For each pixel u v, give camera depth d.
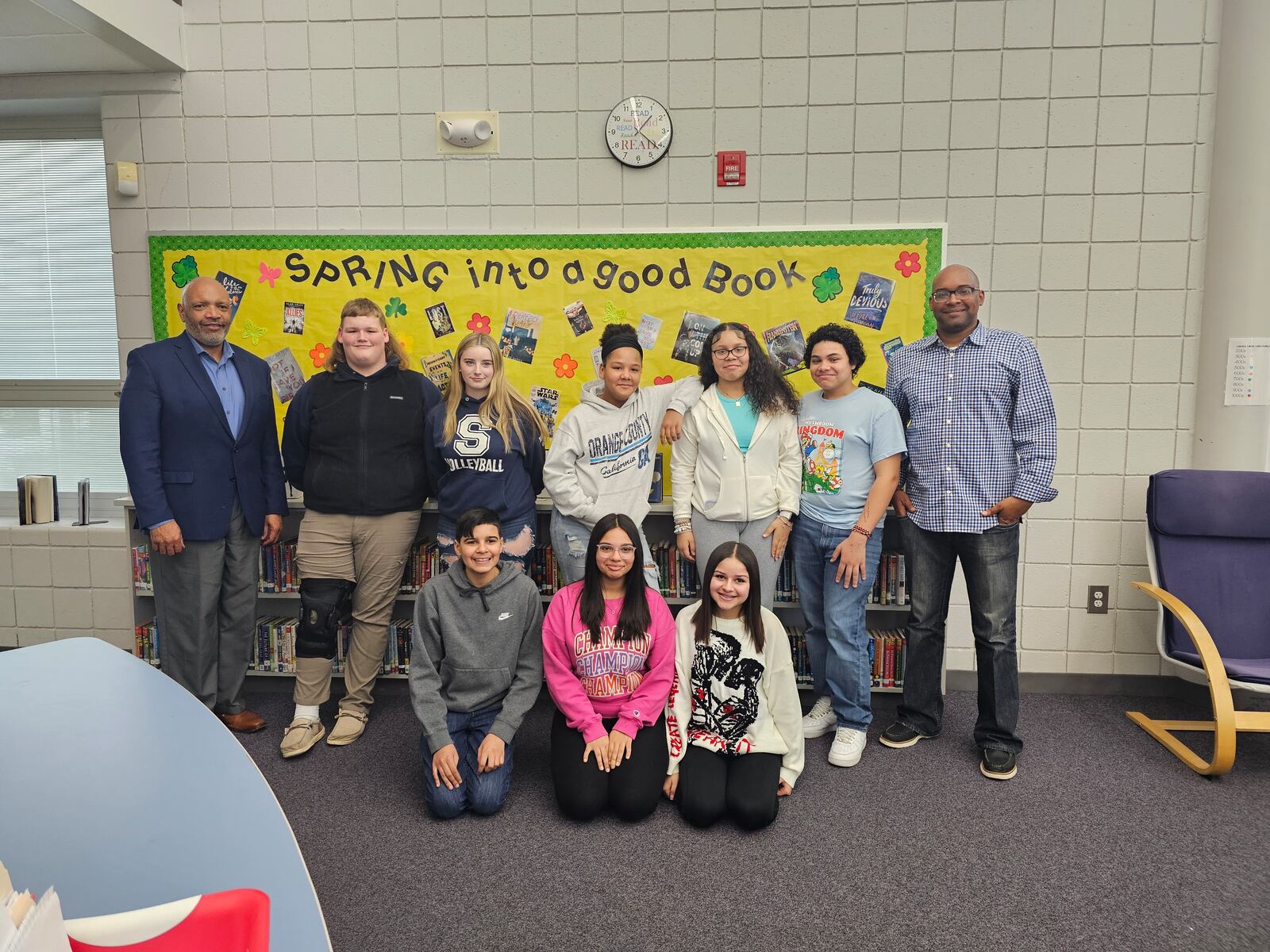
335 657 3.15
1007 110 3.05
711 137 3.13
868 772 2.55
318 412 2.76
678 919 1.82
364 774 2.53
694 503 2.70
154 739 1.22
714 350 2.59
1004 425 2.54
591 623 2.30
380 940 1.75
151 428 2.67
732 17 3.08
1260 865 2.04
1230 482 2.81
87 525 3.55
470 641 2.37
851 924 1.81
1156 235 3.06
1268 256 2.94
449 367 3.25
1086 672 3.23
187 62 3.23
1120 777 2.51
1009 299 3.12
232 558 2.84
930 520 2.61
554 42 3.13
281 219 3.27
